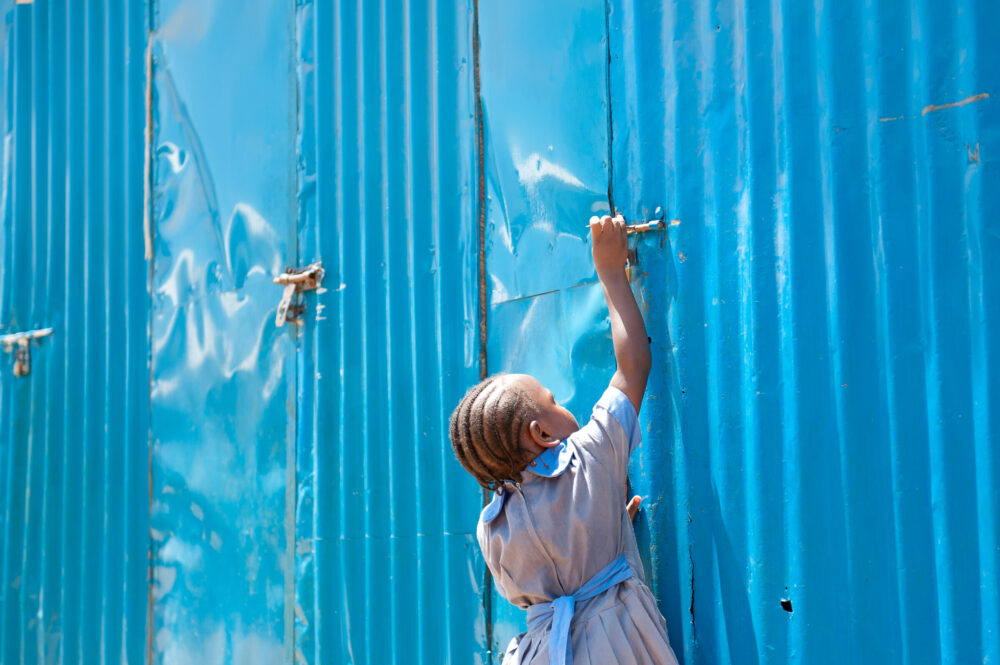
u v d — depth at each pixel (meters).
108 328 3.28
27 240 3.58
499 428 1.86
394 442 2.50
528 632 1.89
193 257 3.06
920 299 1.72
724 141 2.00
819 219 1.85
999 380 1.63
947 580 1.65
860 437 1.77
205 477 2.96
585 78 2.23
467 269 2.41
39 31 3.59
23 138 3.62
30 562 3.43
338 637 2.57
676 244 2.05
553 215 2.27
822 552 1.80
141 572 3.10
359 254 2.64
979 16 1.69
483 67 2.42
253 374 2.86
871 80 1.80
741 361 1.95
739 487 1.93
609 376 2.14
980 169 1.68
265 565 2.77
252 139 2.92
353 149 2.68
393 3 2.61
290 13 2.86
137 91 3.27
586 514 1.83
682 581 1.99
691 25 2.06
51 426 3.43
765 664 1.85
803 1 1.89
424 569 2.42
